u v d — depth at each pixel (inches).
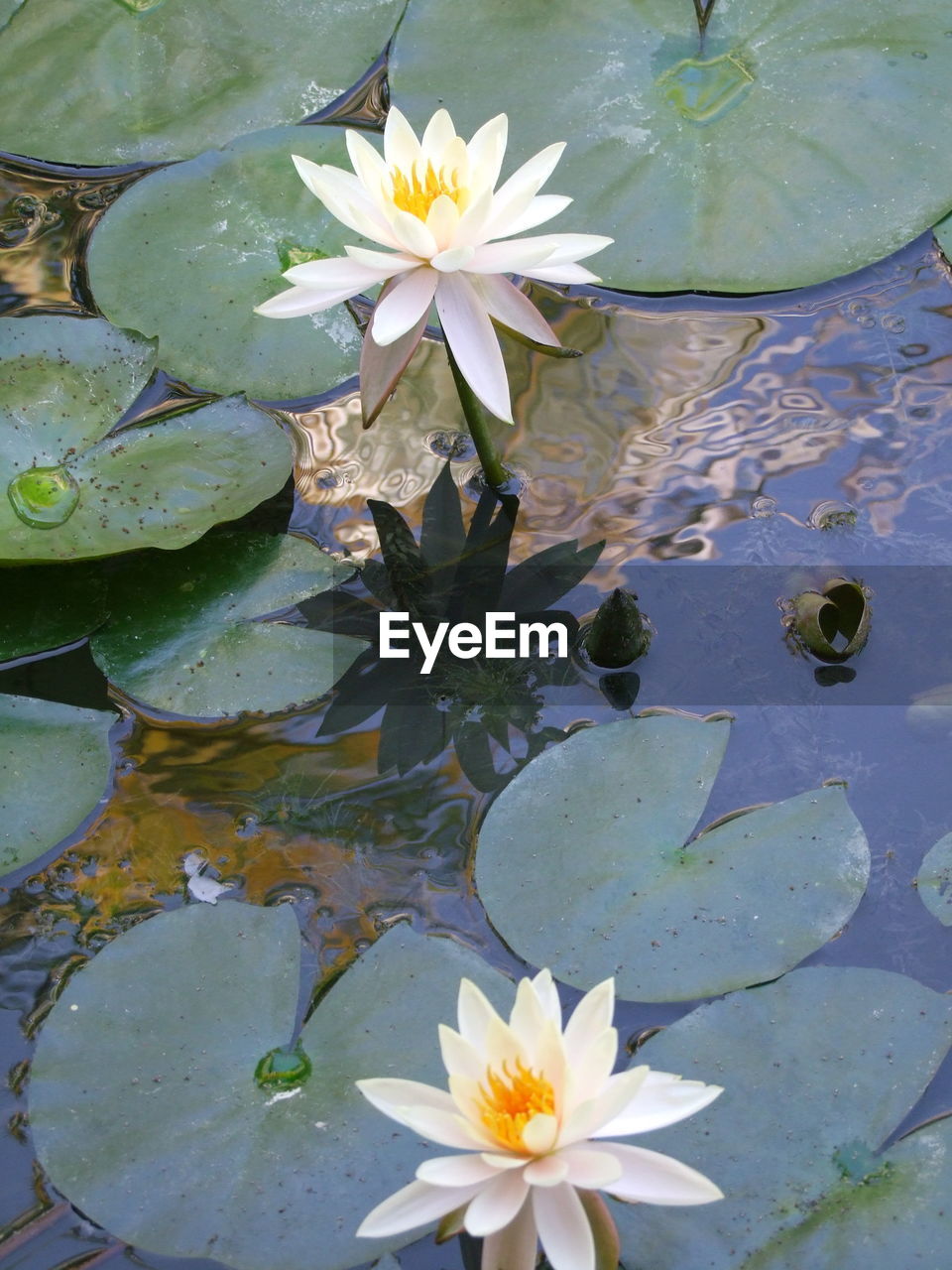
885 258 77.2
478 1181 38.8
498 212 60.7
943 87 81.8
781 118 81.4
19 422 70.9
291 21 92.0
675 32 85.8
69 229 83.4
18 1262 44.6
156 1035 50.7
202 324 75.9
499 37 87.9
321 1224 44.7
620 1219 44.7
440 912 55.0
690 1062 48.6
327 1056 49.6
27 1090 50.2
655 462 71.8
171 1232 44.8
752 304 78.1
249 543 69.4
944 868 54.7
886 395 73.6
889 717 61.2
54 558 64.7
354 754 61.5
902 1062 48.3
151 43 91.9
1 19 94.2
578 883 54.4
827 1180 45.2
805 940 52.0
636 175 80.0
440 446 73.9
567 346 77.0
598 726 60.6
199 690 63.3
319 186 61.2
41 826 58.9
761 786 58.6
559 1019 42.3
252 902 56.0
